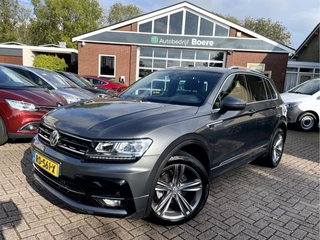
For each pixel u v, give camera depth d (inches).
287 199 139.0
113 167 86.4
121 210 88.5
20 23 1678.2
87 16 1536.7
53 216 108.9
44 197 123.2
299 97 346.6
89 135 90.5
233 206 127.8
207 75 139.7
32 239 94.0
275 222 115.7
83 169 87.6
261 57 687.1
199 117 111.3
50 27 1518.2
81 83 401.4
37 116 189.9
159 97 135.0
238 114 132.6
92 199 88.7
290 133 329.7
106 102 126.8
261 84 171.5
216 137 117.1
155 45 688.4
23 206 114.5
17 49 936.9
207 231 105.5
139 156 88.2
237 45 679.1
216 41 677.9
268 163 184.4
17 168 154.2
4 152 179.9
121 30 690.8
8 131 185.3
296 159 214.5
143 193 89.2
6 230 98.0
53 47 981.2
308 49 970.1
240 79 149.3
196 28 687.1
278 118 178.2
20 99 187.6
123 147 87.7
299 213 124.9
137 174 87.1
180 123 102.4
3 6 1584.6
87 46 697.0
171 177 103.0
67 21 1478.8
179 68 158.4
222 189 146.9
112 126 92.9
